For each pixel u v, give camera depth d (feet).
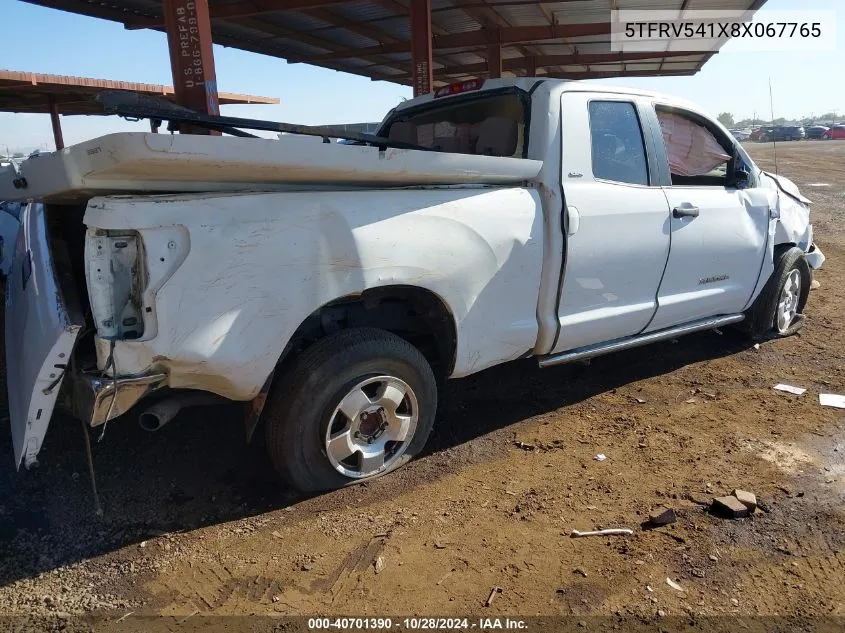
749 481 11.00
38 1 28.81
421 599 8.16
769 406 14.26
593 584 8.42
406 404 11.21
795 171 78.69
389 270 10.12
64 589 8.25
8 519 9.67
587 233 12.67
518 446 12.47
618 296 13.67
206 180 8.80
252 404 9.89
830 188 60.29
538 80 13.01
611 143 13.53
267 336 9.15
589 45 47.83
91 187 8.14
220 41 40.40
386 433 11.02
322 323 10.82
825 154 107.34
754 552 9.07
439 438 12.82
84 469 11.23
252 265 8.89
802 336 19.42
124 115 9.41
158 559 8.90
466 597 8.20
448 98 14.83
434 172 10.54
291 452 9.96
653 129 14.46
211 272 8.58
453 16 38.73
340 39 41.93
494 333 11.83
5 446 11.76
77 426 12.76
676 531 9.55
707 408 14.21
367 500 10.46
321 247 9.45
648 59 51.75
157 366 8.52
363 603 8.09
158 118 9.73
